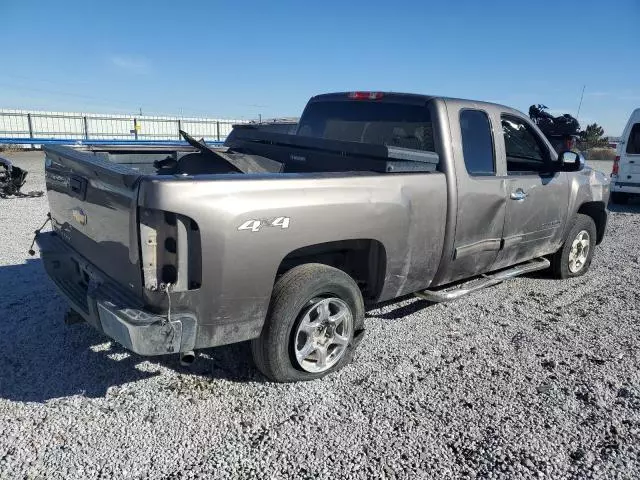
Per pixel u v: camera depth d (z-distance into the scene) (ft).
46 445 9.26
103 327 9.95
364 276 12.82
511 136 16.76
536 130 17.11
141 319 9.18
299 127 18.26
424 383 11.81
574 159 16.61
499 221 15.06
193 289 9.49
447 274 14.14
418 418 10.43
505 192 14.98
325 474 8.76
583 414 10.75
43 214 30.91
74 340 13.38
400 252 12.42
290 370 11.27
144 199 8.93
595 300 17.90
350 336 12.12
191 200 9.05
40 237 14.30
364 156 12.62
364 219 11.38
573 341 14.37
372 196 11.50
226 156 14.57
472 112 14.58
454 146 13.56
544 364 12.93
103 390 11.14
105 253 10.75
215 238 9.35
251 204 9.66
